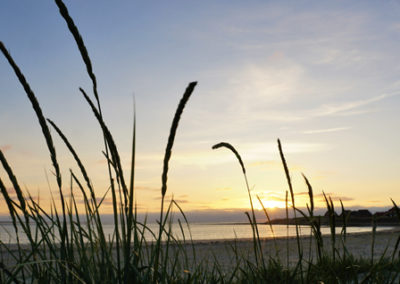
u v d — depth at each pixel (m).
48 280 1.54
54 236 1.50
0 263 1.30
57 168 1.41
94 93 1.24
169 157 1.17
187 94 1.12
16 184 1.42
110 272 1.37
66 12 1.21
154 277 1.20
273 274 2.11
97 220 1.43
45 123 1.38
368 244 11.83
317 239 1.82
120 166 1.24
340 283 1.72
